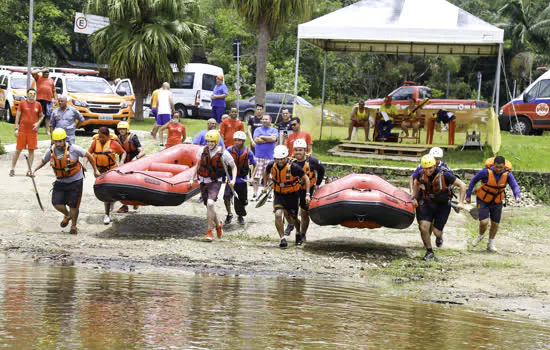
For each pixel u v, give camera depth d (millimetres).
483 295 14602
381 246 20391
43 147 36125
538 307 13672
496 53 39250
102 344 8555
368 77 87188
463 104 39594
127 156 22359
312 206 19531
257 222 22719
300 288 13781
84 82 44031
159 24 53312
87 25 52500
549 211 27141
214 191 19688
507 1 91500
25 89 47625
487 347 9641
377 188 19812
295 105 34375
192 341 8883
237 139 21578
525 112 45312
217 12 84875
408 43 40156
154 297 11680
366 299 13047
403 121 36469
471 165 30875
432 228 19859
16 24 79062
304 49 84812
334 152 34781
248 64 83000
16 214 21594
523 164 31812
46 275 13438
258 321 10219
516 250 20328
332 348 8938
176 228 21312
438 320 11477
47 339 8664
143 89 53188
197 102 57438
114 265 15438
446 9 32156
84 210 23141
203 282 13766
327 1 86062
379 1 33375
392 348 9148
